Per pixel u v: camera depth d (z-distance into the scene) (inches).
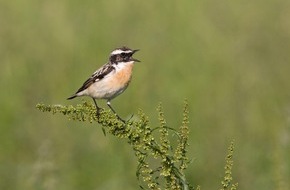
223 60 725.3
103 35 775.7
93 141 606.2
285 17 762.8
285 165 529.7
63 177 571.2
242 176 555.8
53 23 798.5
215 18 789.9
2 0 843.4
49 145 580.7
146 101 662.5
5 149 608.7
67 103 676.1
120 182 573.0
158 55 747.4
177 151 327.0
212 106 649.0
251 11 781.9
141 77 693.9
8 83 685.3
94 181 576.4
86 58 744.3
